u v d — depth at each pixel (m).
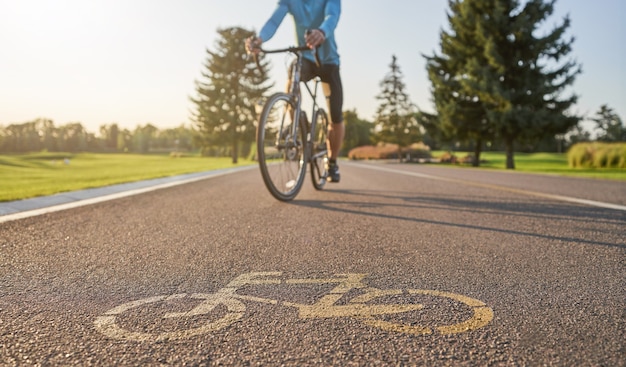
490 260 1.50
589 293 1.11
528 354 0.75
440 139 27.84
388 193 4.20
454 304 1.01
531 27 22.09
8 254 1.59
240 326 0.87
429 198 3.71
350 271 1.34
